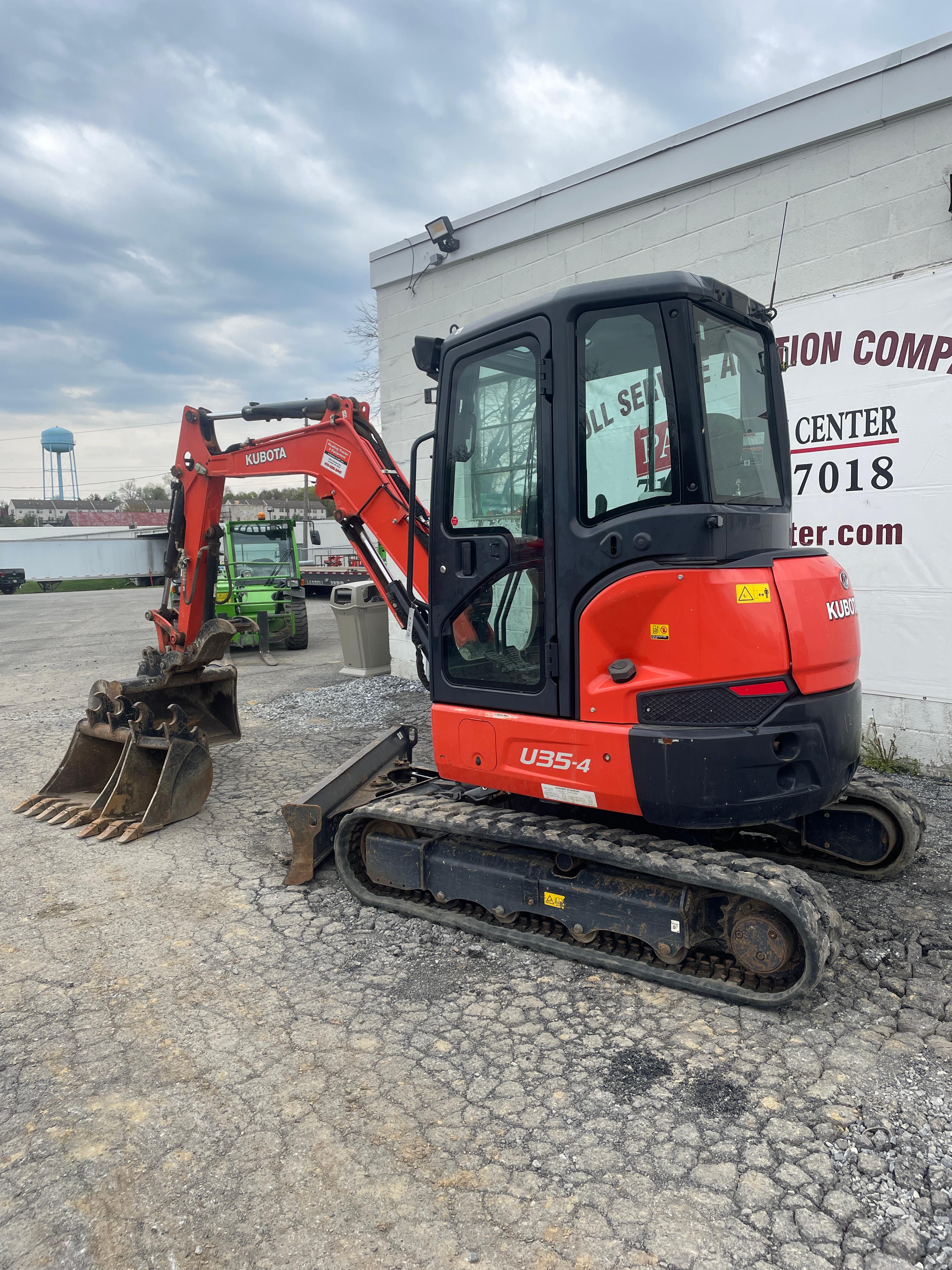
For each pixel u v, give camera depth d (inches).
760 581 114.5
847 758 123.2
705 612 111.9
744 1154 90.9
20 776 254.4
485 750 137.9
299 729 308.0
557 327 120.2
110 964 137.9
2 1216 85.3
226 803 224.1
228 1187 88.2
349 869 163.0
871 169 212.4
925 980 125.9
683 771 114.0
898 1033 112.9
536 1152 92.2
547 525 125.0
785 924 115.3
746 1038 112.8
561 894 133.0
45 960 139.6
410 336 343.6
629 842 126.9
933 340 207.8
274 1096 103.0
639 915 124.7
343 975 133.1
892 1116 96.1
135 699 223.1
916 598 217.9
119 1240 82.0
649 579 114.8
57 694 391.9
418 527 172.9
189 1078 107.0
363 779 184.5
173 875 175.9
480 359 134.9
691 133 241.3
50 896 166.1
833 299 222.2
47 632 672.4
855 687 128.6
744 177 235.3
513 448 132.1
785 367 233.3
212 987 130.1
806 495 234.1
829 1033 113.1
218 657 223.3
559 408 121.3
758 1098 100.0
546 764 129.4
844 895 154.9
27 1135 97.0
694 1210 83.4
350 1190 87.4
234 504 2073.1
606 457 120.0
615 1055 109.7
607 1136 94.3
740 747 112.1
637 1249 79.0
